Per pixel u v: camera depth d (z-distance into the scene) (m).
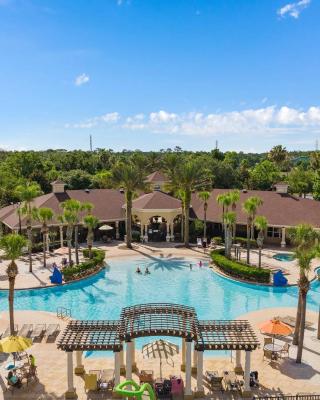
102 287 41.66
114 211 65.00
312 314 33.06
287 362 24.61
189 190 56.44
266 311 33.56
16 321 31.41
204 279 44.25
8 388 21.66
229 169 95.81
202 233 61.84
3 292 39.44
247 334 22.30
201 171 56.44
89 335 21.97
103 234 63.88
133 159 81.75
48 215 46.75
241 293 39.97
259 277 41.91
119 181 56.03
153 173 80.69
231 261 45.78
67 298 38.47
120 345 20.84
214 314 34.47
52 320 31.70
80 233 62.31
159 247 58.09
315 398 19.66
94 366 24.11
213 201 66.38
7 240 26.78
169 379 22.05
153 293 39.81
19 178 85.19
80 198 65.06
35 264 48.31
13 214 60.50
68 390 20.89
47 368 23.89
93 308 35.84
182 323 21.80
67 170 115.69
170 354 20.92
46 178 89.31
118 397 20.75
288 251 55.12
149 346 21.55
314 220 56.50
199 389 20.97
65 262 47.19
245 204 46.16
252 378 21.89
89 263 44.97
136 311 23.70
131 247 57.84
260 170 100.69
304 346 26.91
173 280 43.88
